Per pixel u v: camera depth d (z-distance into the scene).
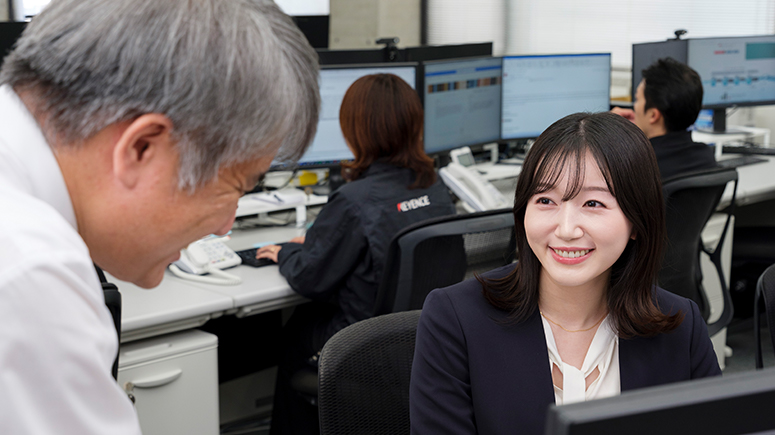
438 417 1.04
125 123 0.53
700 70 3.57
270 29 0.58
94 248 0.58
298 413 2.14
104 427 0.50
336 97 2.72
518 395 1.02
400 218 1.93
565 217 0.97
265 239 2.45
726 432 0.39
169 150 0.54
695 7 4.48
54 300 0.46
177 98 0.52
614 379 1.04
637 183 0.96
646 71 2.62
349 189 1.93
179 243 0.59
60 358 0.46
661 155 2.54
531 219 1.00
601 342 1.04
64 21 0.52
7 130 0.52
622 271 1.03
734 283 3.20
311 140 0.65
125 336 1.76
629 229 0.99
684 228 2.14
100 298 0.51
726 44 3.57
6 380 0.44
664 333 1.04
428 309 1.09
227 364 2.63
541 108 3.43
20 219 0.48
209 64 0.53
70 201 0.55
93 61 0.51
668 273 2.14
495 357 1.03
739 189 2.86
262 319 2.71
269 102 0.57
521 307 1.04
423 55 3.15
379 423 1.22
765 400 0.40
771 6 4.15
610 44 4.94
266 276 2.08
